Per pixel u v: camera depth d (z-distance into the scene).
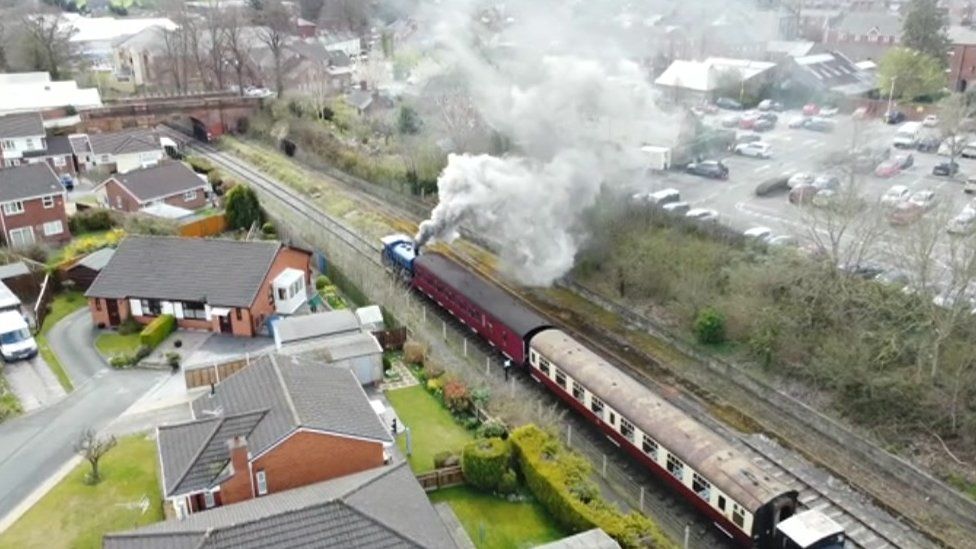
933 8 85.06
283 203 62.44
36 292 45.44
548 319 45.91
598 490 27.81
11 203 50.44
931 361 34.34
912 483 31.00
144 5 163.00
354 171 69.81
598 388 33.09
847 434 33.47
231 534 21.53
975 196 53.94
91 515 27.73
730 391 38.00
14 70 98.56
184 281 42.09
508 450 29.34
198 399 31.28
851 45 103.69
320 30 129.75
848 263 38.75
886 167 59.75
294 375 29.86
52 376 37.56
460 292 43.09
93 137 69.69
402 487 24.88
